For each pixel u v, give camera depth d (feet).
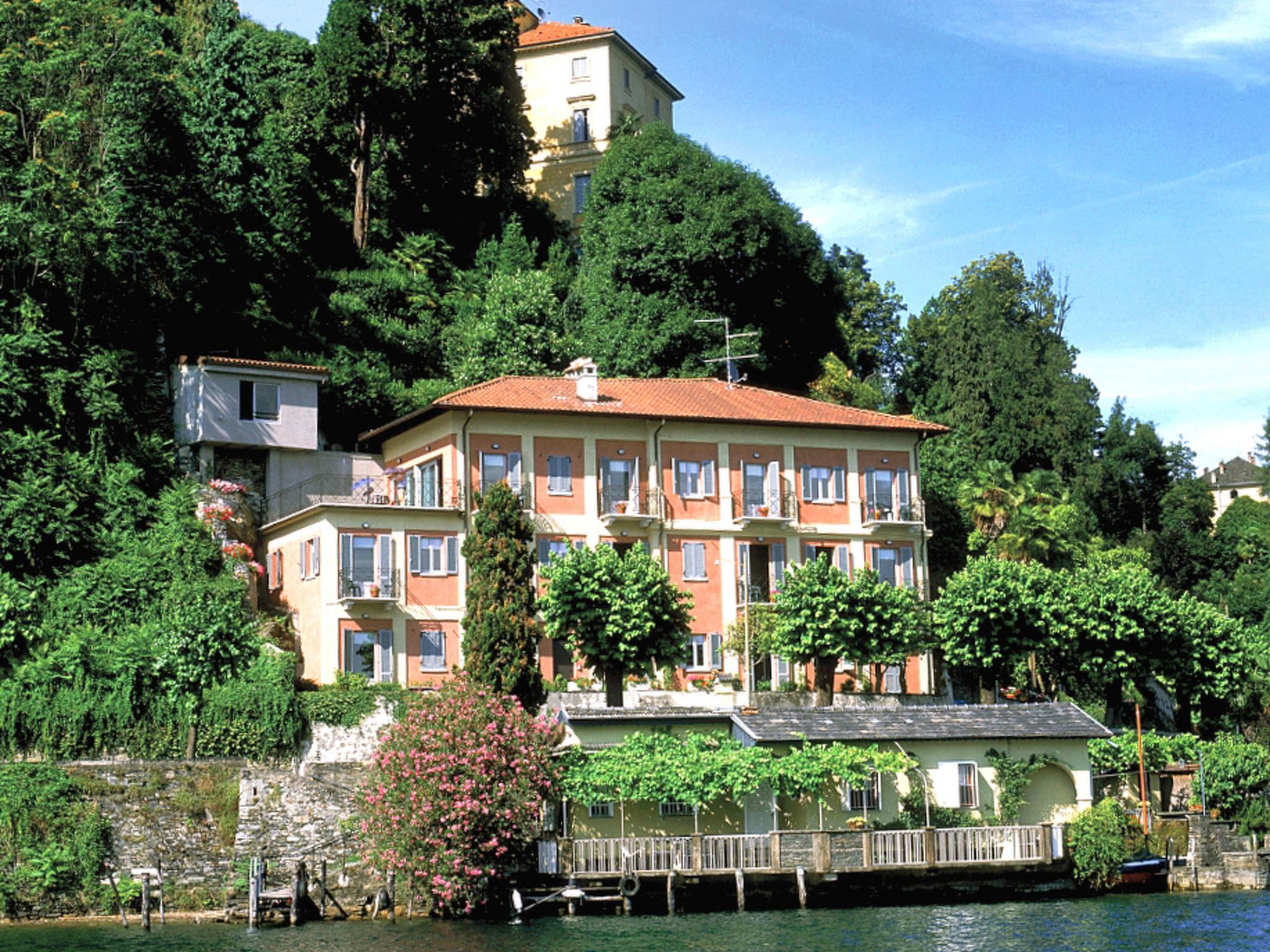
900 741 174.60
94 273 224.33
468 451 215.72
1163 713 246.88
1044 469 325.01
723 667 221.87
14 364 203.31
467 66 311.88
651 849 161.17
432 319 284.00
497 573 179.93
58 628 180.04
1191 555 333.83
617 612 187.52
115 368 213.87
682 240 283.38
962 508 267.80
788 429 234.38
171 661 171.63
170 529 197.77
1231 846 185.68
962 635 213.05
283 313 263.70
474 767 158.30
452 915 159.33
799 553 231.71
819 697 205.46
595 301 286.66
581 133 359.87
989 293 350.84
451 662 209.26
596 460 222.69
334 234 301.63
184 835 164.45
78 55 232.12
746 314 292.61
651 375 275.80
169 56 252.21
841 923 151.02
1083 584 218.38
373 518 208.03
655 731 172.45
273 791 168.14
